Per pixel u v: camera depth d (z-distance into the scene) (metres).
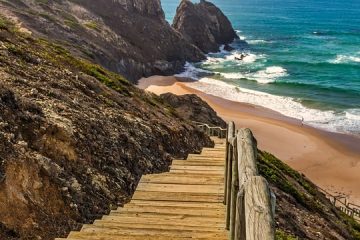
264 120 40.97
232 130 7.10
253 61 66.81
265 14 134.12
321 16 126.25
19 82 10.95
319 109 44.53
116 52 50.75
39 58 14.38
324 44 82.62
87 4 59.28
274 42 83.62
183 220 6.96
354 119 41.62
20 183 7.31
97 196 8.52
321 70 62.41
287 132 38.19
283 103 46.22
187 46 65.19
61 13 52.38
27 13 45.62
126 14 61.53
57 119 9.53
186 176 9.30
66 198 7.86
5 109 8.41
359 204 27.53
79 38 46.28
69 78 13.66
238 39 82.75
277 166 19.02
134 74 52.81
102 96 13.77
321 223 13.50
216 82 54.28
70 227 7.47
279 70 61.69
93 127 10.41
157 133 13.07
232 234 5.34
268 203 3.29
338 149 35.09
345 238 14.02
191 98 29.03
